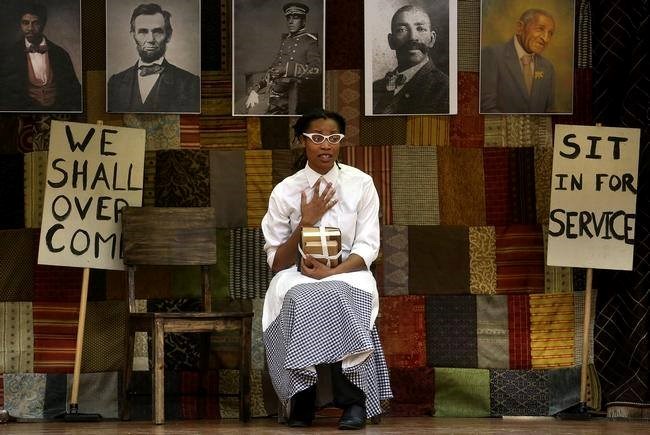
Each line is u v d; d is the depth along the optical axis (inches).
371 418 228.1
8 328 250.8
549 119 254.4
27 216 252.1
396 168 253.8
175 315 226.7
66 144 242.8
